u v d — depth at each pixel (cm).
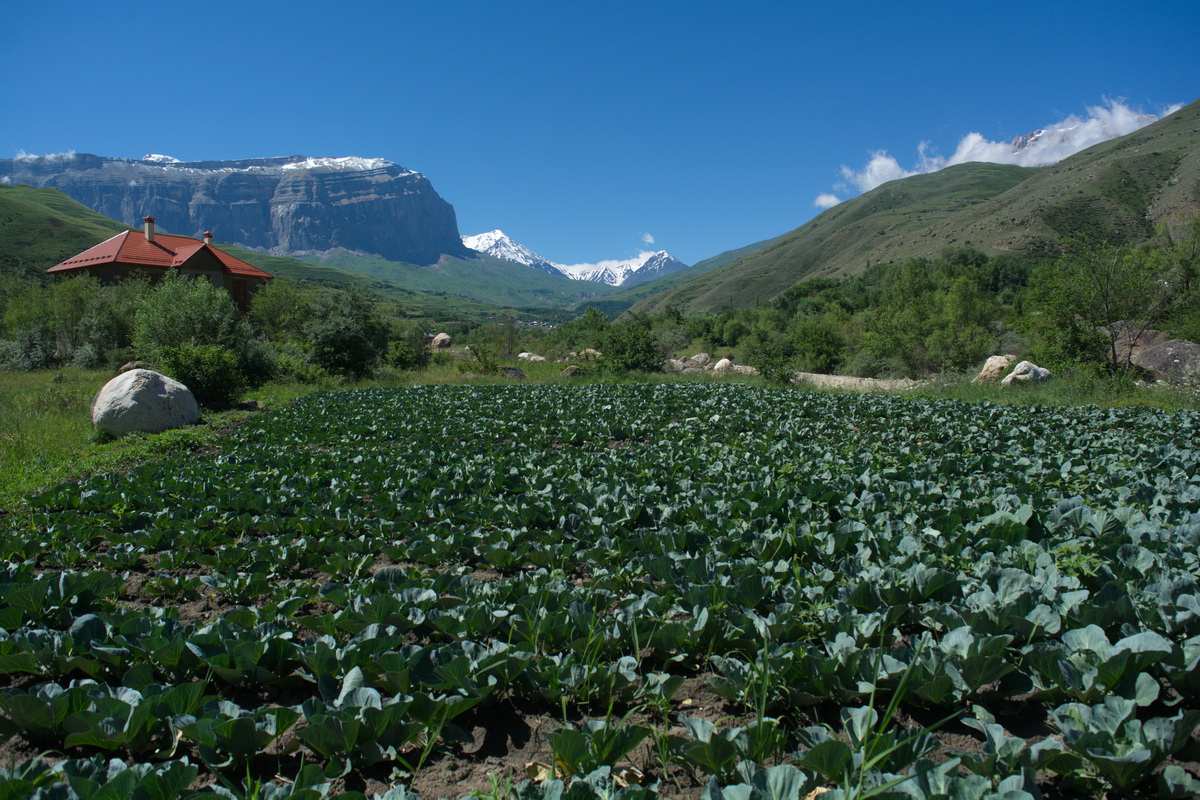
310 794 227
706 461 875
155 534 582
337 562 511
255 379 2286
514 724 310
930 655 314
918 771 233
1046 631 337
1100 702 291
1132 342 2028
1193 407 1495
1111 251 1962
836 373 3244
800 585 425
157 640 343
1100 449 887
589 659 338
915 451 951
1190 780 233
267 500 703
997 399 1761
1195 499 611
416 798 236
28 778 250
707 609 366
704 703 325
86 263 3753
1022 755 248
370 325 2864
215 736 268
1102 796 246
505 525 614
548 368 3016
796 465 823
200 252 3853
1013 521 521
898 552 481
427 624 389
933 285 5522
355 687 306
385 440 1177
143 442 1152
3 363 2881
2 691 289
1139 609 351
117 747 276
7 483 852
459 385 2295
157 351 1864
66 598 421
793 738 289
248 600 469
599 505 634
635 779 266
